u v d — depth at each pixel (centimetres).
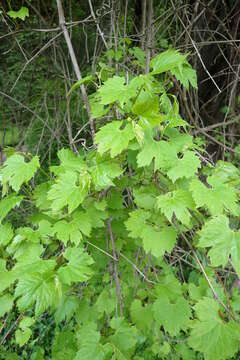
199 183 74
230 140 204
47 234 79
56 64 161
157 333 105
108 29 147
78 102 166
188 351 109
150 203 83
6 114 210
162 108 89
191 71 88
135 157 83
